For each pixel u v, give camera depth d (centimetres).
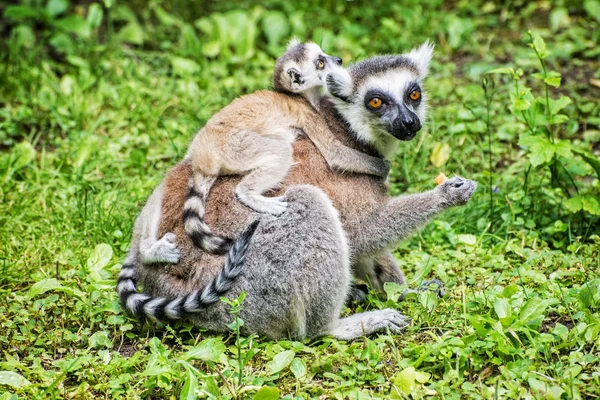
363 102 952
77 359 798
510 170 1241
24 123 1370
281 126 913
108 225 1095
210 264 855
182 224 873
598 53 1553
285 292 840
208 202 876
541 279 945
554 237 1095
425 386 775
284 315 848
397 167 1262
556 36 1628
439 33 1642
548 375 773
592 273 965
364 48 1598
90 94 1432
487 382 767
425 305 894
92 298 930
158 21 1731
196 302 836
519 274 939
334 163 920
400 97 959
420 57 1018
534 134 1098
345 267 868
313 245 845
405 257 1059
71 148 1297
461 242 1069
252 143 884
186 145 1236
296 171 902
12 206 1134
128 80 1485
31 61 1517
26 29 1583
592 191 1157
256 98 934
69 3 1714
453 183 929
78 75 1504
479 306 899
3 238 1065
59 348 863
